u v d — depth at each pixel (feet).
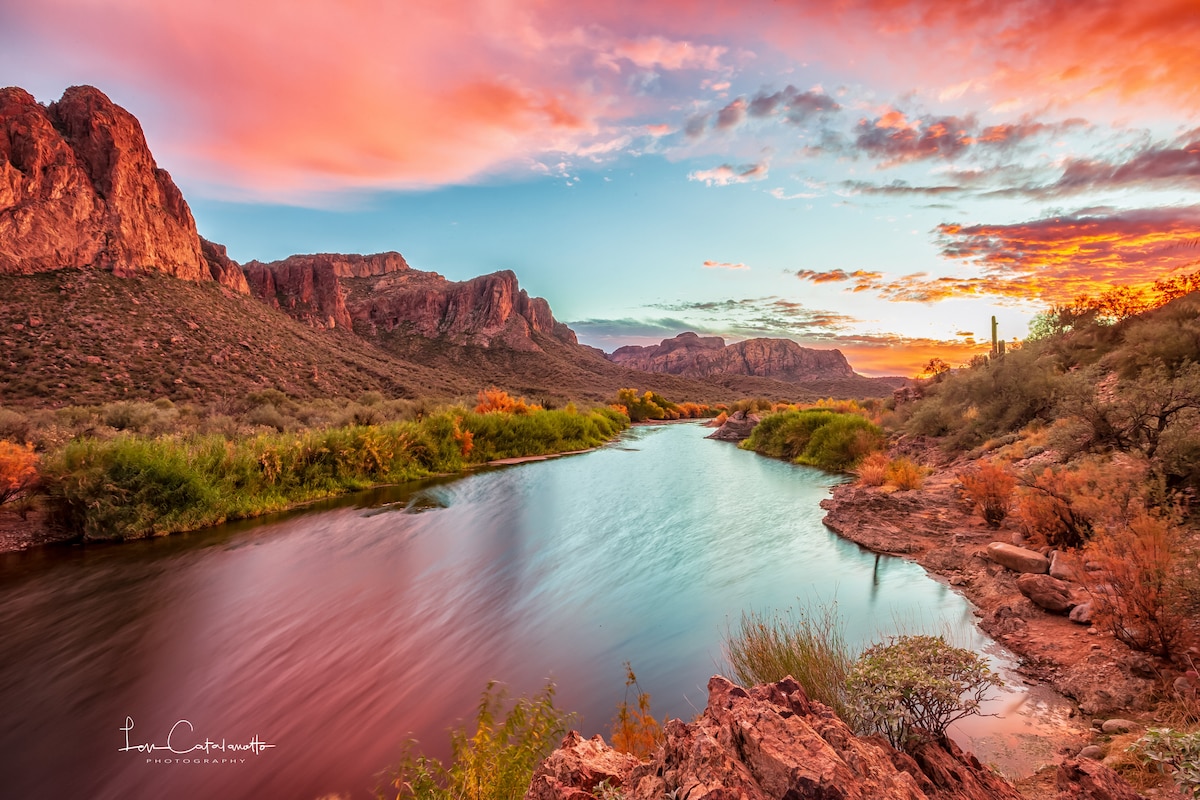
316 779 14.51
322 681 20.01
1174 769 8.95
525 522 46.32
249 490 51.11
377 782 14.17
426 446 77.87
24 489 40.52
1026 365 60.03
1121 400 33.73
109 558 35.88
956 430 63.93
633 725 14.17
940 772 8.79
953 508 39.40
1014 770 12.84
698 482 67.51
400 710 17.81
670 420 232.12
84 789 14.56
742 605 26.32
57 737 16.85
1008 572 26.48
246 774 14.85
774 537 39.78
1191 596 15.78
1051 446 41.63
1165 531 18.84
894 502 41.91
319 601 28.25
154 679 20.39
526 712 14.79
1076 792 8.70
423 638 23.58
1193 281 55.16
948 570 30.01
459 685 19.35
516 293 485.56
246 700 18.78
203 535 41.93
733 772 6.82
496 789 11.03
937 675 10.19
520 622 25.18
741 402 171.42
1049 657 18.61
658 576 31.58
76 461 41.68
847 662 16.08
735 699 8.75
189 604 27.89
